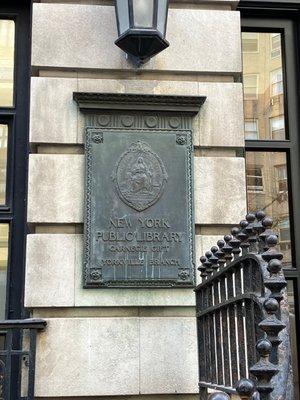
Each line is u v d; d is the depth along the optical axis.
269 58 3.31
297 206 3.12
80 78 2.85
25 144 3.02
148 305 2.68
